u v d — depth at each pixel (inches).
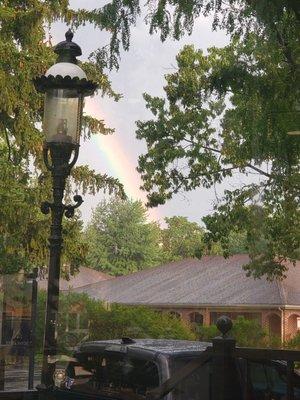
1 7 557.6
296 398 174.1
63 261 499.5
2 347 244.8
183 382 192.4
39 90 228.8
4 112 565.3
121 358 215.3
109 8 248.1
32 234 540.1
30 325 241.9
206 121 296.4
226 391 177.2
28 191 556.1
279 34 196.5
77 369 226.2
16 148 589.9
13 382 241.0
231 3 225.1
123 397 209.6
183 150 317.7
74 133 224.5
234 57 231.6
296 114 198.2
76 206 225.9
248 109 215.5
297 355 166.1
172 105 339.3
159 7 240.5
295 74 199.3
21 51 565.9
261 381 178.4
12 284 253.4
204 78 314.7
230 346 179.6
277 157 195.0
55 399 220.2
